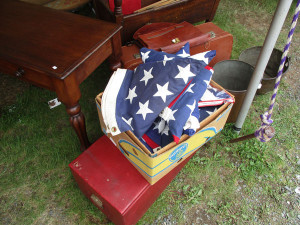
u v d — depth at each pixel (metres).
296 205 1.74
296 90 2.50
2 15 1.75
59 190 1.79
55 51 1.47
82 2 2.89
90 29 1.65
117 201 1.41
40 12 1.79
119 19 2.21
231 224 1.65
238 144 2.04
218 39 2.27
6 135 2.07
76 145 2.01
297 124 2.20
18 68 1.45
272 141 2.07
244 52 2.42
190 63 1.42
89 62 1.53
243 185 1.83
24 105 2.28
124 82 1.60
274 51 2.40
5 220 1.65
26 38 1.56
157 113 1.41
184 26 2.29
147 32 2.31
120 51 1.82
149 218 1.66
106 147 1.66
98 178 1.50
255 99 2.38
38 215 1.67
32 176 1.85
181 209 1.70
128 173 1.53
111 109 1.48
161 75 1.44
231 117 2.09
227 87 2.35
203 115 1.63
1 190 1.78
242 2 3.64
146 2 2.90
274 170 1.89
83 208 1.70
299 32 3.18
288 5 1.36
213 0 2.78
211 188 1.80
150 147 1.54
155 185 1.55
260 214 1.69
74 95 1.48
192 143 1.55
